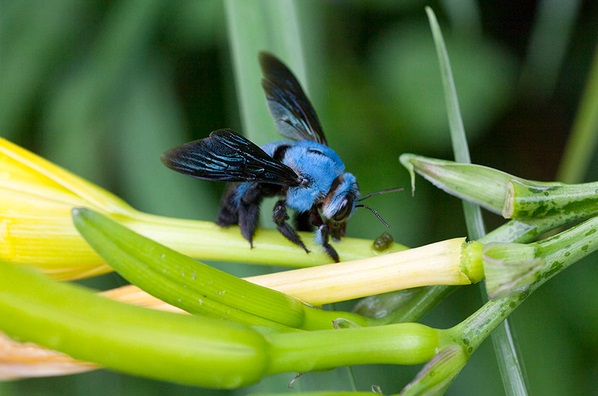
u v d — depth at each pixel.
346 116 0.34
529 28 0.35
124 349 0.22
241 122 0.34
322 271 0.25
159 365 0.23
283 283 0.25
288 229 0.26
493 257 0.24
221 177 0.27
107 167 0.33
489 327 0.24
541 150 0.35
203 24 0.33
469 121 0.34
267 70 0.29
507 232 0.25
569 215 0.25
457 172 0.26
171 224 0.26
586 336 0.32
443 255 0.25
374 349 0.24
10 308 0.22
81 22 0.33
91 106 0.32
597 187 0.25
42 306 0.22
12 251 0.25
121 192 0.33
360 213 0.33
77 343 0.22
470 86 0.34
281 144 0.28
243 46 0.29
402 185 0.33
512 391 0.25
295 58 0.29
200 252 0.26
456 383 0.32
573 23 0.33
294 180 0.28
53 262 0.26
